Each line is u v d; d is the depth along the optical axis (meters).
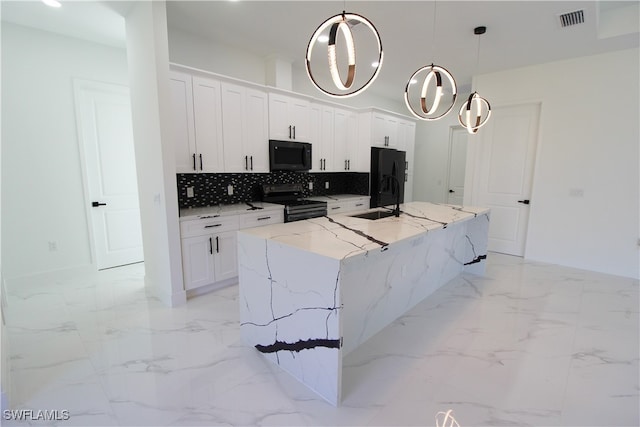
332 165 4.76
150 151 2.83
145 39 2.62
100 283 3.46
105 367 2.03
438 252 3.30
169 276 2.86
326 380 1.76
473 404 1.74
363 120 5.01
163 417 1.64
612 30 3.20
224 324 2.59
